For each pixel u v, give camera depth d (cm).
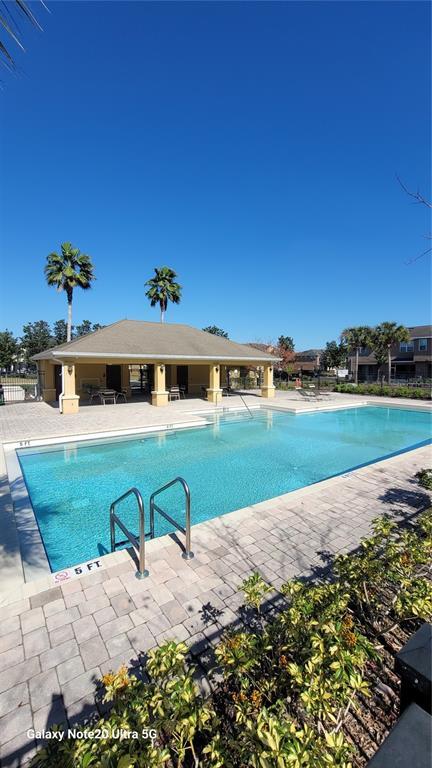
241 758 168
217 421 1648
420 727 136
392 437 1444
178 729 174
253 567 436
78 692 269
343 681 197
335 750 162
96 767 147
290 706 219
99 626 335
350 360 5097
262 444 1297
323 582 365
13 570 428
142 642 316
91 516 699
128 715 176
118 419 1517
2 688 272
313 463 1071
